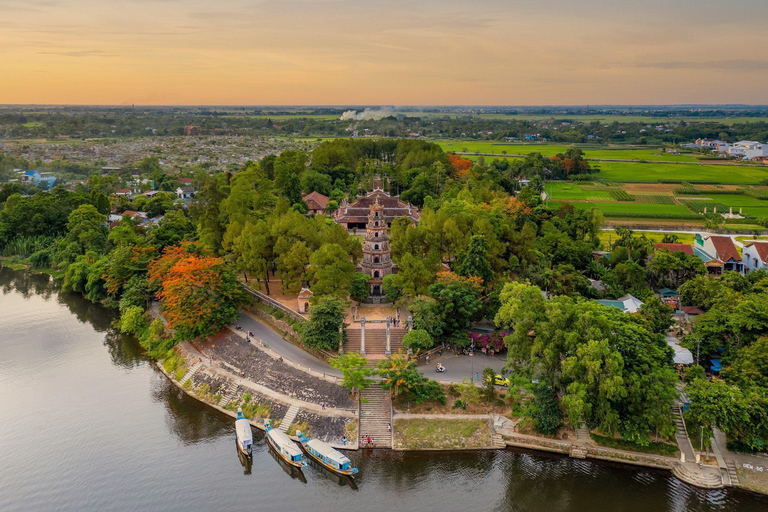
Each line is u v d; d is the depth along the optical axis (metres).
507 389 122.44
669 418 107.81
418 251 169.25
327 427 119.00
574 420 106.12
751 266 189.00
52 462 110.69
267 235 168.75
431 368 133.38
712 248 196.88
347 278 150.75
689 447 111.00
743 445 108.62
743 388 109.69
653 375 107.75
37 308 192.25
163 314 167.62
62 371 146.38
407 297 153.88
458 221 178.88
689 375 114.94
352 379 119.38
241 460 112.94
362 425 119.31
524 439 115.12
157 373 146.88
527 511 99.50
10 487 103.62
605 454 111.00
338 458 107.81
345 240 166.75
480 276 155.38
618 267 178.12
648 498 101.69
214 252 187.50
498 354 140.88
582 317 114.19
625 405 110.94
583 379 110.06
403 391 123.19
